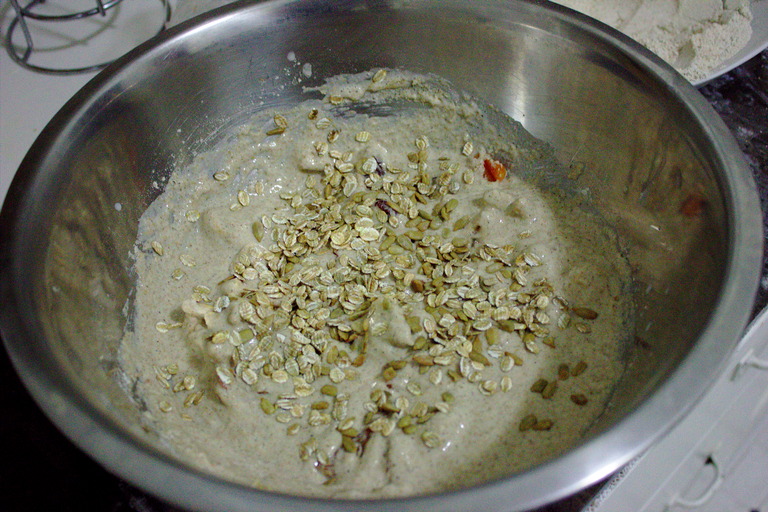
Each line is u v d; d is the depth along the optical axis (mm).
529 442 288
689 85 288
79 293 292
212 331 324
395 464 282
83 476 283
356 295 336
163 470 212
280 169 384
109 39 407
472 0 326
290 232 362
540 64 336
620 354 310
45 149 281
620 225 336
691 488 322
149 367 317
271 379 313
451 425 292
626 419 216
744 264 239
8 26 415
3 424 301
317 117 380
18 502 282
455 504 202
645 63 297
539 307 323
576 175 355
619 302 324
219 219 360
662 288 299
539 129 359
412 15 337
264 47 342
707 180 271
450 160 386
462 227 359
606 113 328
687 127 284
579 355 313
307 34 343
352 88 373
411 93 376
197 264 354
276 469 287
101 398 254
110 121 308
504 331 322
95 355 286
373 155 384
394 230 364
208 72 338
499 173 376
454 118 379
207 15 325
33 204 269
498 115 368
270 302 334
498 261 344
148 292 339
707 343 227
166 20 413
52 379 229
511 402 301
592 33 311
